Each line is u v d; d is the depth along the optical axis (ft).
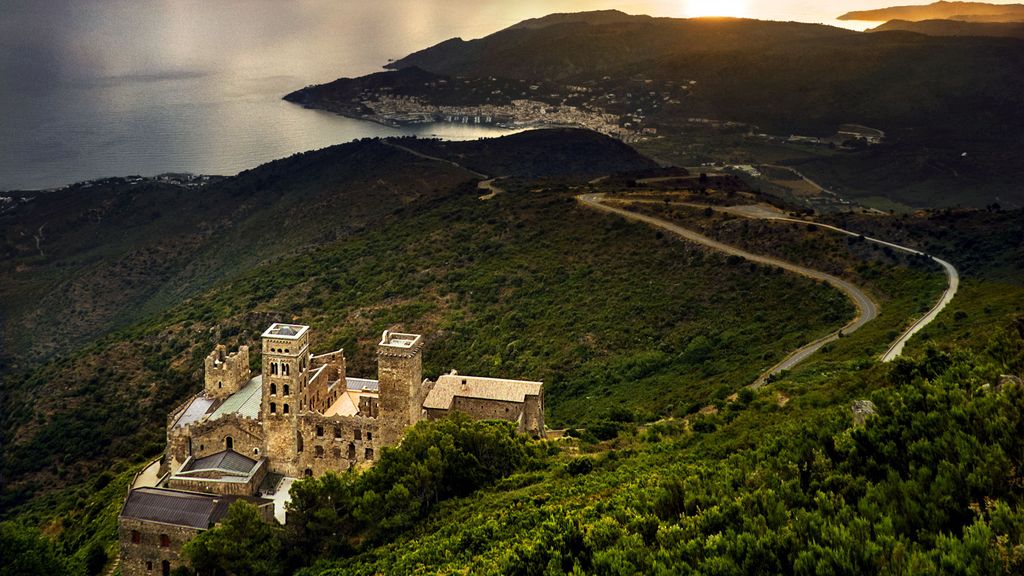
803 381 361.92
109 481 424.46
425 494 293.64
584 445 356.59
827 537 127.65
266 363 331.36
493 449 317.83
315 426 334.44
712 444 282.36
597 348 518.78
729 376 431.84
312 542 279.08
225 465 324.60
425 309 605.31
